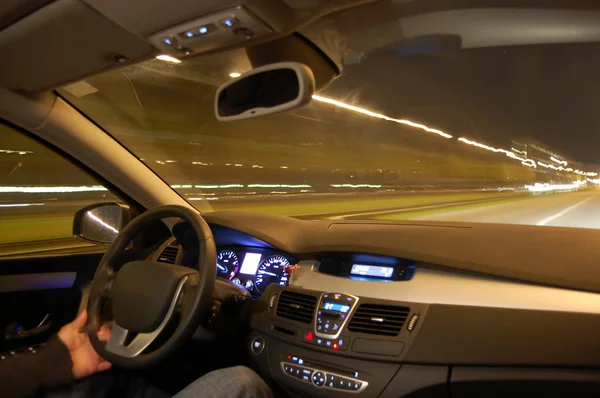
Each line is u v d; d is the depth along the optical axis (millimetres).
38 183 9984
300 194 19812
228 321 2611
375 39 2865
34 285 2887
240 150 21969
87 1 1653
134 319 2094
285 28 1671
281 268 2803
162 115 7859
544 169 21234
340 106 16469
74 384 2301
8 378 2037
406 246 2443
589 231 2637
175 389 2828
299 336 2385
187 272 2141
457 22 2832
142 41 1890
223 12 1579
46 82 2318
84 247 4438
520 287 2139
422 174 34094
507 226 2836
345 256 2533
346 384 2213
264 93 2062
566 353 1960
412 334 2154
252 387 1973
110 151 2850
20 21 1842
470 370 2061
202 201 3486
